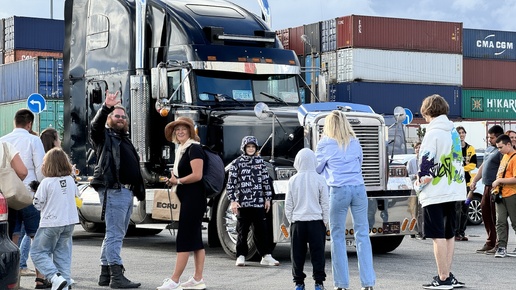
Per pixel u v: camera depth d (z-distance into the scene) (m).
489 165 13.09
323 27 47.44
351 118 12.13
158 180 13.63
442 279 9.50
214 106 13.13
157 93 12.87
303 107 12.45
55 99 43.03
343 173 9.25
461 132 15.46
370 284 9.23
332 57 46.78
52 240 9.12
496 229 12.96
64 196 9.17
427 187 9.41
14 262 7.27
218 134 12.93
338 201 9.22
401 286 9.73
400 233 12.45
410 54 47.50
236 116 12.88
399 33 47.16
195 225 9.34
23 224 10.62
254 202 11.73
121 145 9.78
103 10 14.75
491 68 52.44
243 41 13.59
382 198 12.34
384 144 12.36
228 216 12.54
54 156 9.18
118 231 9.78
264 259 11.85
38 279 9.73
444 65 48.50
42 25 50.50
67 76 15.59
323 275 9.05
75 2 15.48
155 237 16.33
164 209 12.91
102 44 14.73
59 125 43.00
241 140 12.88
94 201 14.91
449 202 9.46
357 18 45.97
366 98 46.25
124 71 14.15
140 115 13.48
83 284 10.06
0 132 46.16
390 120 18.64
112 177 9.68
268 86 13.64
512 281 10.11
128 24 14.14
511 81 52.97
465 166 15.42
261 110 12.16
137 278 10.56
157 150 13.55
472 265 11.70
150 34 13.78
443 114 9.50
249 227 12.02
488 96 52.38
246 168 11.78
